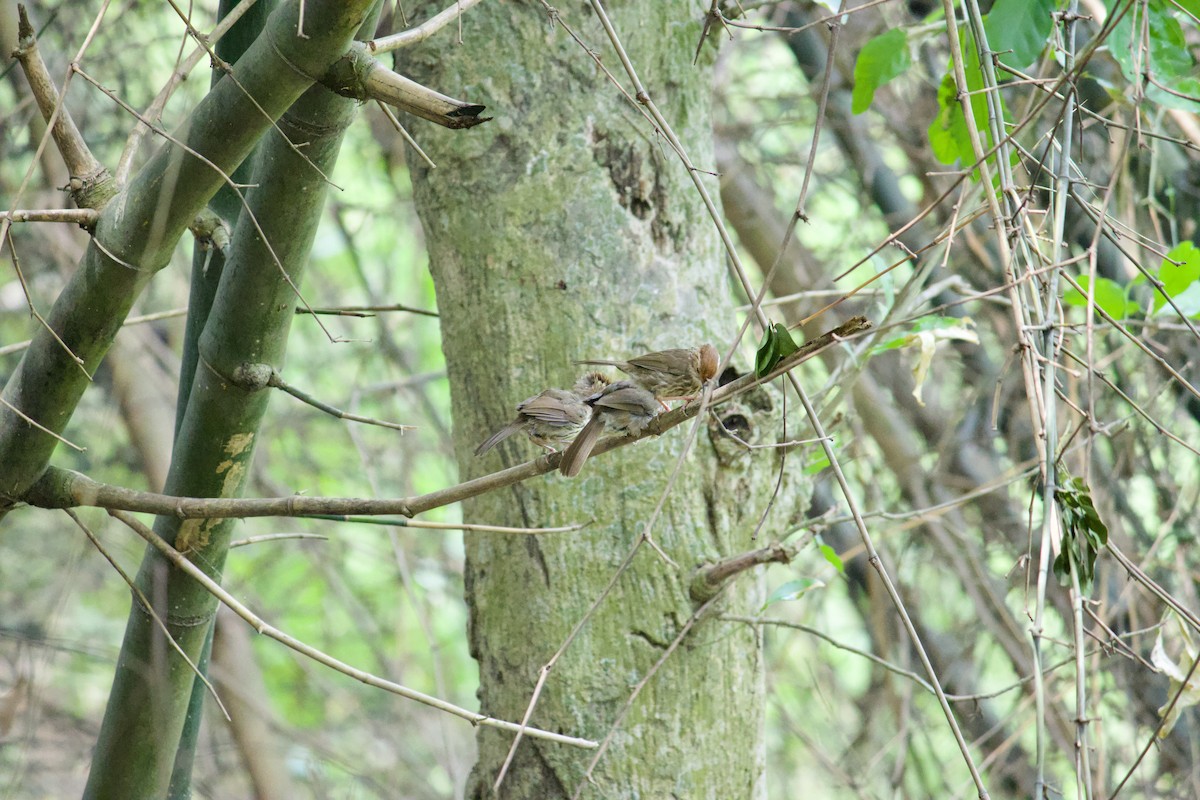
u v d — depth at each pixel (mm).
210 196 7605
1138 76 8766
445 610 25609
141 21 17516
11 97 18766
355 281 24281
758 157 19609
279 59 7016
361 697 23344
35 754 17094
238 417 8453
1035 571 15883
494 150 9594
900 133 17547
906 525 15680
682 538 9078
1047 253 11297
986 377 16828
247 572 22812
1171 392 14703
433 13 9875
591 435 7789
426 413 21750
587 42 9617
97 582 20422
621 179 9547
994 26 9781
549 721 8945
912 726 17125
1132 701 14453
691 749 8930
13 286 20375
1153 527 15969
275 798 17422
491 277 9469
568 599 9039
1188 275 10734
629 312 9352
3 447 8078
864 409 17734
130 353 17641
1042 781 6047
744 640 9328
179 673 9031
